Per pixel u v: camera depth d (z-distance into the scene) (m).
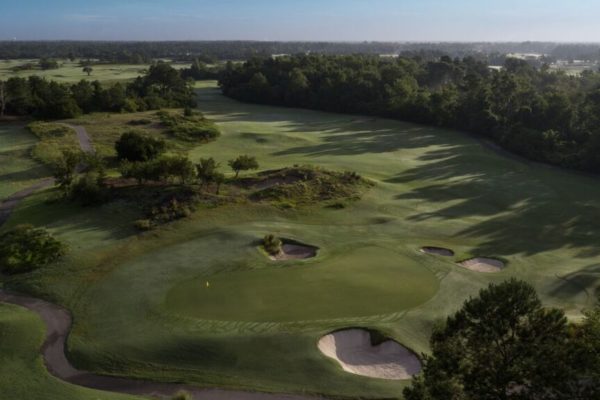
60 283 40.03
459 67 176.25
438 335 23.34
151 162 58.81
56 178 61.06
